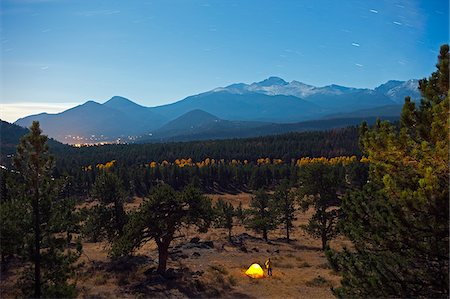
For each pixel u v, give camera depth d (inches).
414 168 434.0
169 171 5236.2
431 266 420.5
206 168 5398.6
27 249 668.1
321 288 1018.7
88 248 1585.9
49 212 695.1
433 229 394.3
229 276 1145.4
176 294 947.3
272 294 955.3
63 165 6314.0
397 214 408.5
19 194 690.2
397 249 424.8
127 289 965.2
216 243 1820.9
